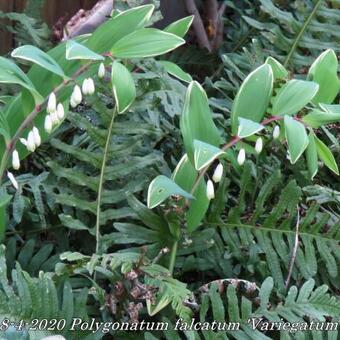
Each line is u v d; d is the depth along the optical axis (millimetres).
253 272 1710
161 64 1693
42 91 1589
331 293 1784
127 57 1520
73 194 1727
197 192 1604
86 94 1543
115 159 1729
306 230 1728
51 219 1763
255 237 1770
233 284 1625
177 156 1901
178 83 1889
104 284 1674
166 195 1517
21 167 1853
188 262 1698
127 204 1763
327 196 1832
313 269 1705
